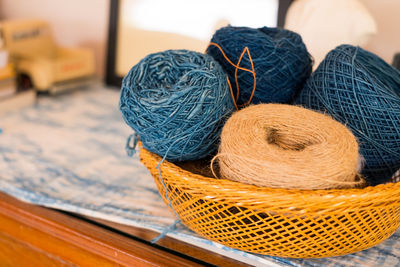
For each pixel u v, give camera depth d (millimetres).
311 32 872
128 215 652
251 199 433
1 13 1650
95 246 608
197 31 1166
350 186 443
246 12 1090
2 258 766
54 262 679
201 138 509
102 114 1154
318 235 452
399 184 445
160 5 1216
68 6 1456
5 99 1135
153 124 482
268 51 558
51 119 1105
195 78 488
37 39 1328
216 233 498
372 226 465
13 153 900
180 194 497
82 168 844
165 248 583
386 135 521
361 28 830
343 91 524
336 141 459
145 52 1278
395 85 574
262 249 492
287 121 497
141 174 821
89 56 1331
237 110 567
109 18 1312
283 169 423
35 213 686
